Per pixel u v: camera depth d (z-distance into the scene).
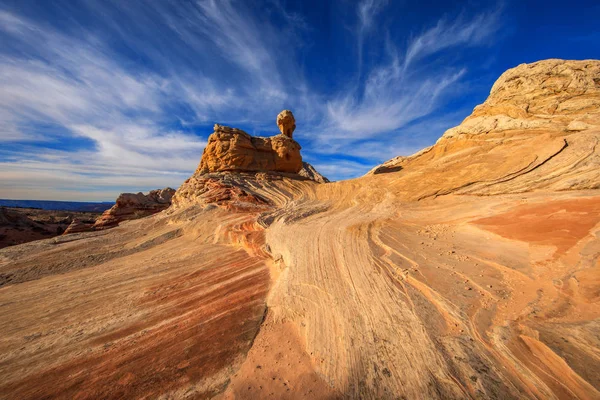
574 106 19.19
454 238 9.84
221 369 5.01
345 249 9.67
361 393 3.98
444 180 17.67
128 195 42.19
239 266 11.16
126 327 6.96
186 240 17.34
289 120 42.81
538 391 3.40
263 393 4.30
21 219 34.06
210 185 27.20
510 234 8.80
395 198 18.09
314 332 5.64
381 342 4.86
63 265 13.54
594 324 4.11
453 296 5.82
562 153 14.05
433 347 4.46
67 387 4.91
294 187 28.73
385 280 7.04
